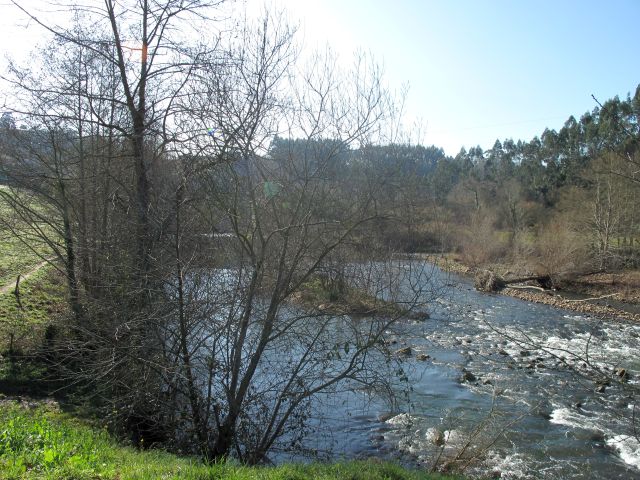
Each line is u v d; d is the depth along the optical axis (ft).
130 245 33.50
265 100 29.73
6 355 44.19
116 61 34.30
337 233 32.55
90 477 16.61
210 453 29.32
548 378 51.16
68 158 45.29
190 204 30.83
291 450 32.27
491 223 145.79
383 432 38.01
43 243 50.42
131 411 30.55
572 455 35.35
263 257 29.58
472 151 318.24
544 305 94.32
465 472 32.50
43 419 28.86
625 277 110.22
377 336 31.50
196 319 29.91
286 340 31.86
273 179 31.01
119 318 31.48
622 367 54.29
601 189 117.29
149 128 32.76
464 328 72.69
